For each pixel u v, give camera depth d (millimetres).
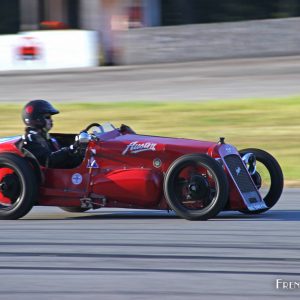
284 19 86812
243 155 30375
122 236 25609
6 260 22484
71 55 83688
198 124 55250
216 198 27344
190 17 107062
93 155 29266
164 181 27875
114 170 29078
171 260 22109
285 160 44344
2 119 58562
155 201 28766
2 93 69438
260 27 86562
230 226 27078
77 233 26344
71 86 71688
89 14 87812
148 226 27422
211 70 78250
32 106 30438
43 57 83250
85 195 29203
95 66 84500
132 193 28719
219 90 67125
